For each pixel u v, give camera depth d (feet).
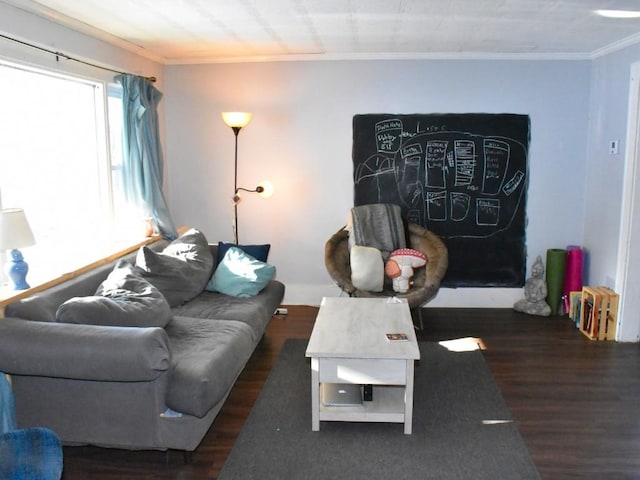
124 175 13.00
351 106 15.15
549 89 14.78
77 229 11.98
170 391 7.74
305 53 14.73
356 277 13.17
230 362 8.84
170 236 14.29
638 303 12.83
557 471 7.84
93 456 8.32
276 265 16.10
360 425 9.18
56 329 7.46
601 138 14.11
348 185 15.51
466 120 14.97
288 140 15.47
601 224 14.10
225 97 15.43
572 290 14.83
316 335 9.28
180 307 11.30
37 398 7.91
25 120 10.33
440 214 15.39
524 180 15.17
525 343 12.89
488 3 9.54
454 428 9.03
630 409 9.68
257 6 9.75
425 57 14.74
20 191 10.22
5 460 5.30
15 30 9.27
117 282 9.70
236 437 8.85
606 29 11.60
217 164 15.80
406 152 15.19
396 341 8.96
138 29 11.62
